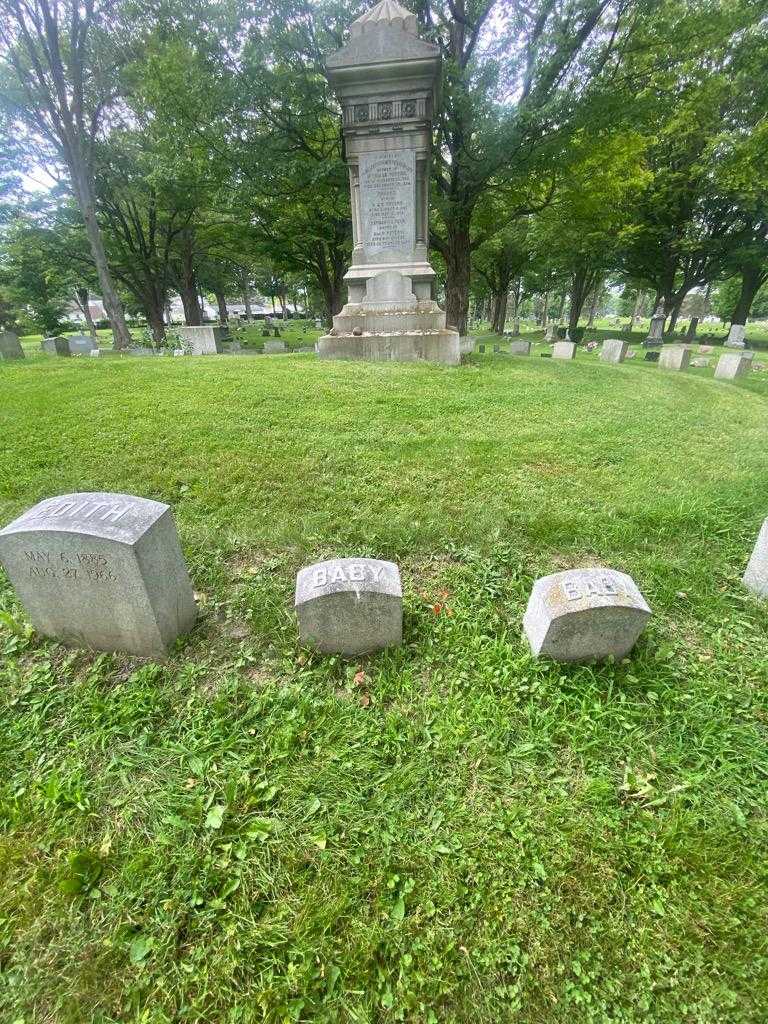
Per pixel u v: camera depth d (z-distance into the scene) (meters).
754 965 1.48
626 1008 1.40
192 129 15.25
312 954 1.48
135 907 1.60
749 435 6.20
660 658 2.55
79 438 5.32
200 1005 1.39
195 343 17.17
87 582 2.41
